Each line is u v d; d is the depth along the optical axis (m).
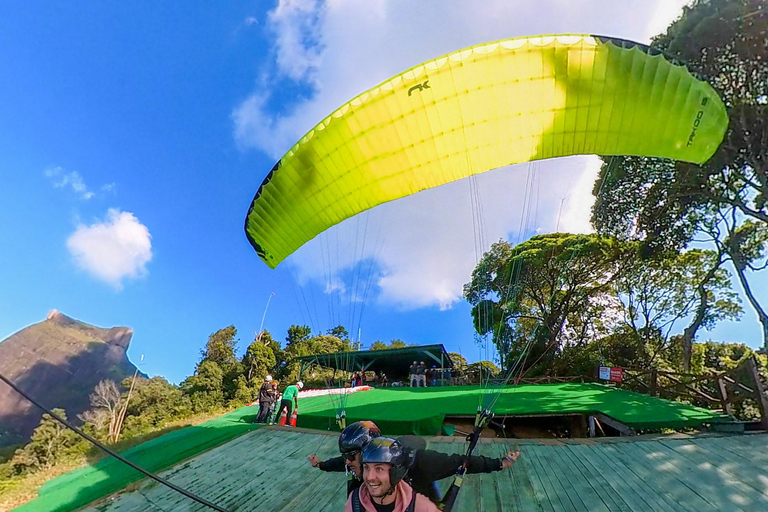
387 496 1.78
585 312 24.45
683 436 6.05
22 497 5.55
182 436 8.18
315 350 38.81
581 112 4.70
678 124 4.66
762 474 4.50
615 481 4.64
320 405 10.74
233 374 29.59
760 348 14.41
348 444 2.19
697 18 11.27
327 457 6.13
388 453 1.73
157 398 21.42
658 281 21.00
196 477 5.77
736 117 11.73
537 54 4.43
